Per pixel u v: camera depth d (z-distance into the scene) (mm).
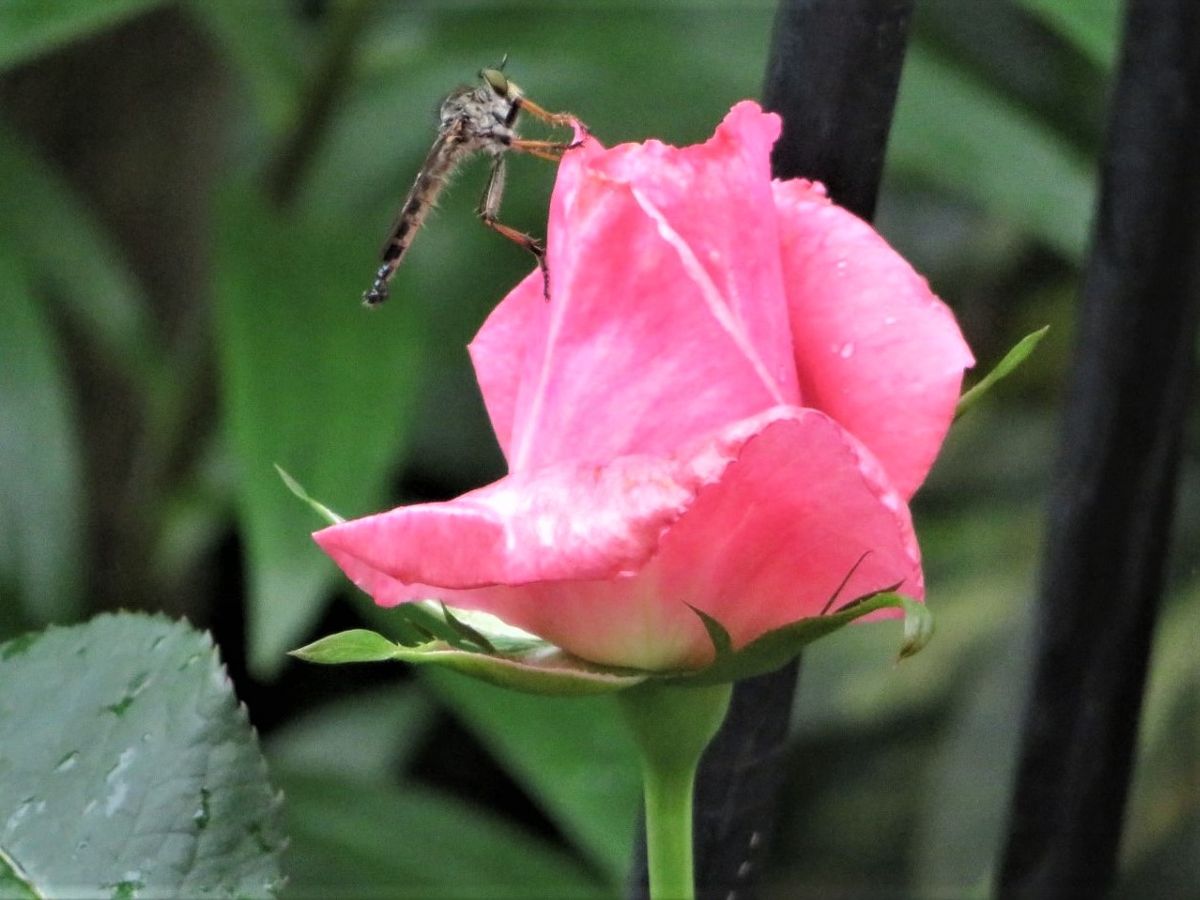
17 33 617
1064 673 503
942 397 442
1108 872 511
